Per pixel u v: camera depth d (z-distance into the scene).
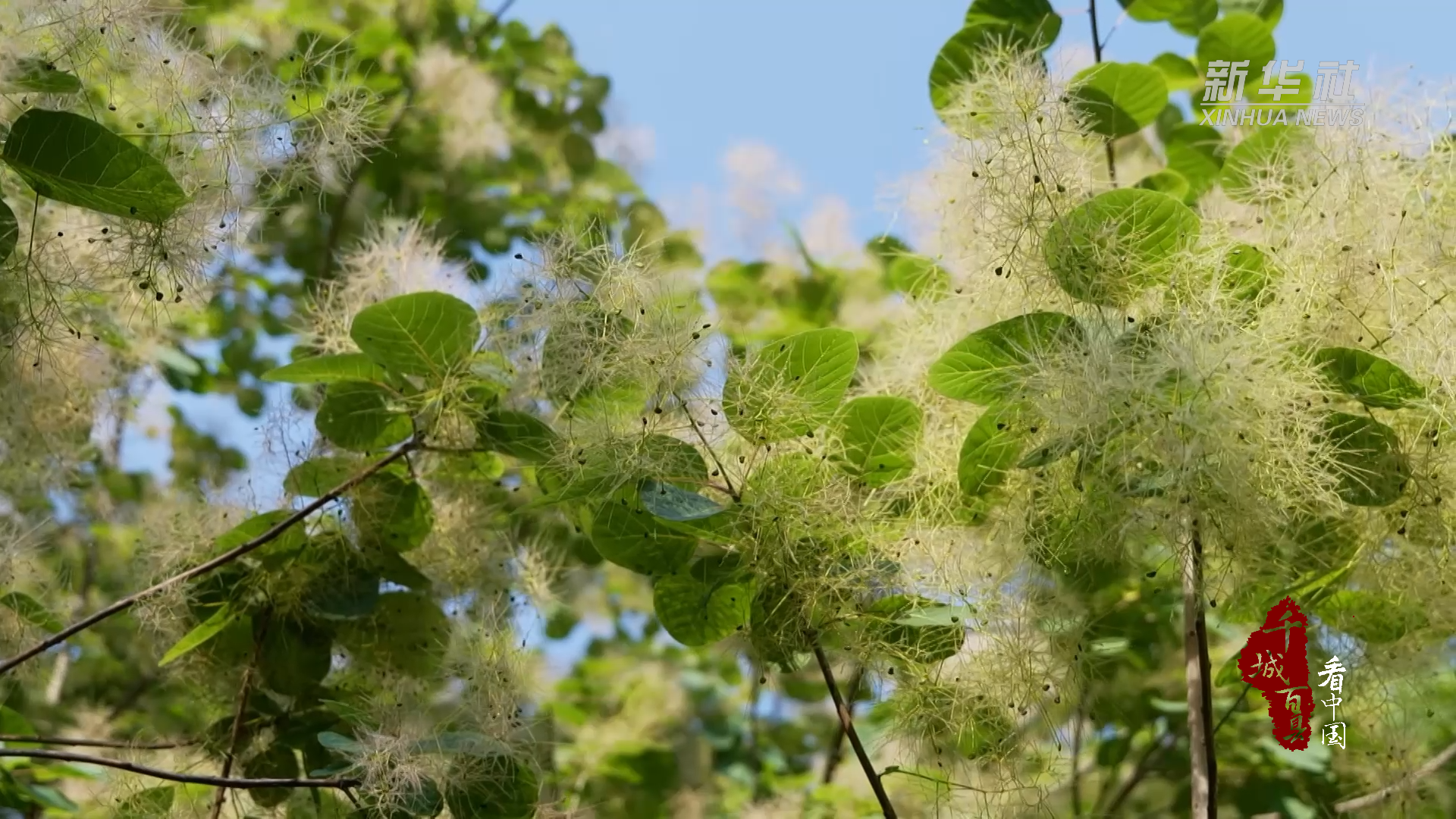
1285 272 0.96
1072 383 0.92
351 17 1.48
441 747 0.98
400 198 1.50
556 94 1.66
